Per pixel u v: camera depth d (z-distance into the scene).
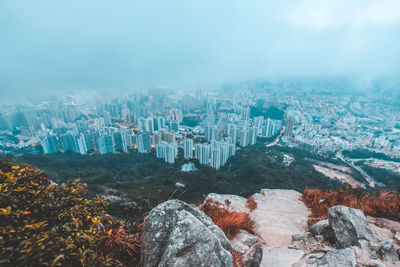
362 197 7.80
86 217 3.20
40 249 2.08
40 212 2.94
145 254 2.77
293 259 3.99
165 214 3.15
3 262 1.97
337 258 3.47
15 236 2.19
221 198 8.84
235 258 3.44
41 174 3.71
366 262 3.33
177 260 2.33
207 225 3.27
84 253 2.33
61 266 2.24
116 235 3.33
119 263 2.89
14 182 3.06
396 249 3.70
